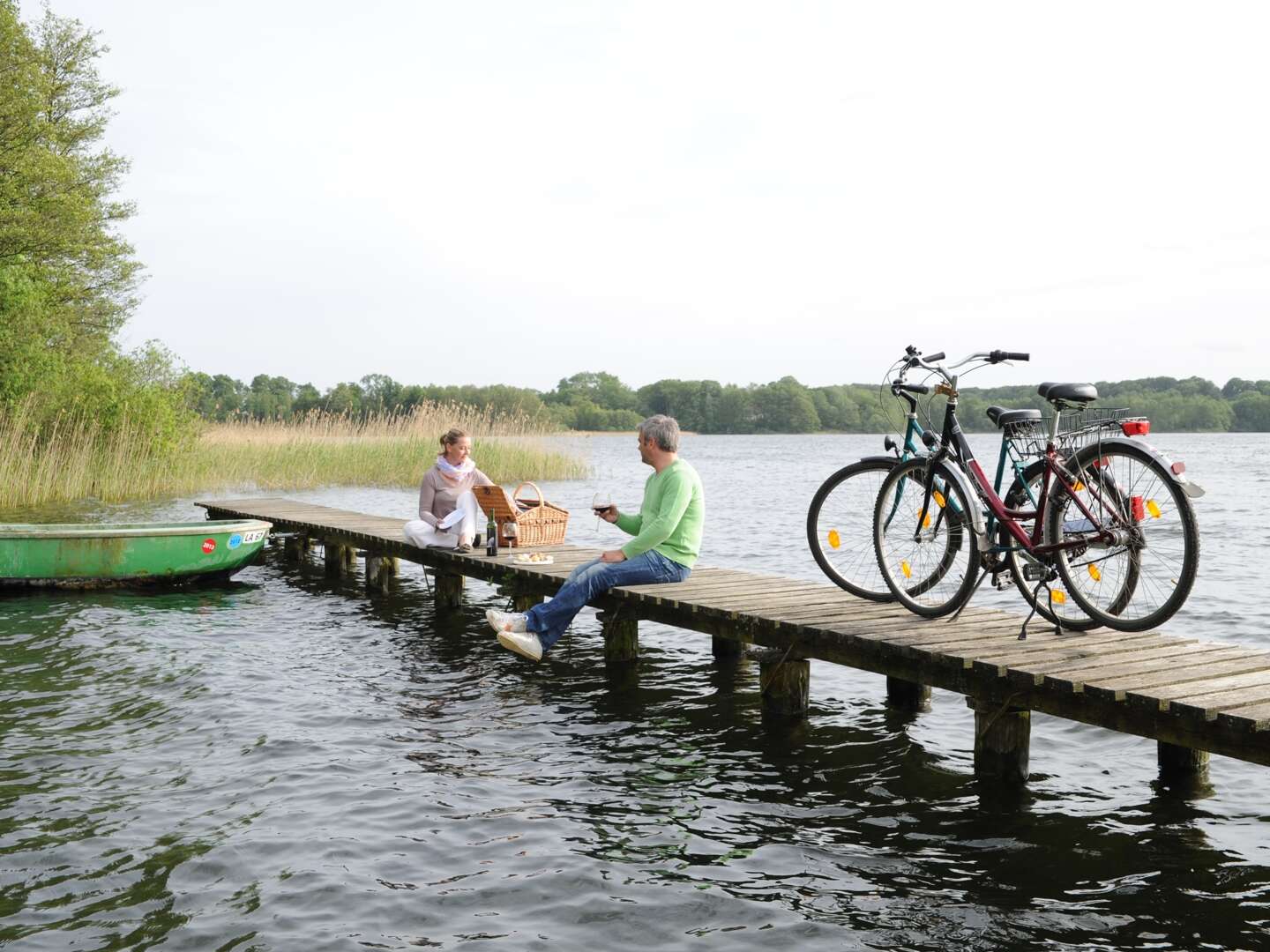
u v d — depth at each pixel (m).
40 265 30.72
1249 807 5.13
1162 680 5.04
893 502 6.70
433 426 28.59
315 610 10.47
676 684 7.57
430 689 7.33
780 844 4.69
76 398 23.36
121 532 11.25
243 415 29.08
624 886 4.22
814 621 6.61
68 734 6.09
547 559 9.57
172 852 4.47
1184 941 3.81
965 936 3.85
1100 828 4.90
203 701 6.84
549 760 5.82
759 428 132.88
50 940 3.72
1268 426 100.94
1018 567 5.95
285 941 3.73
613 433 128.00
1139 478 5.38
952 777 5.60
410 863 4.40
